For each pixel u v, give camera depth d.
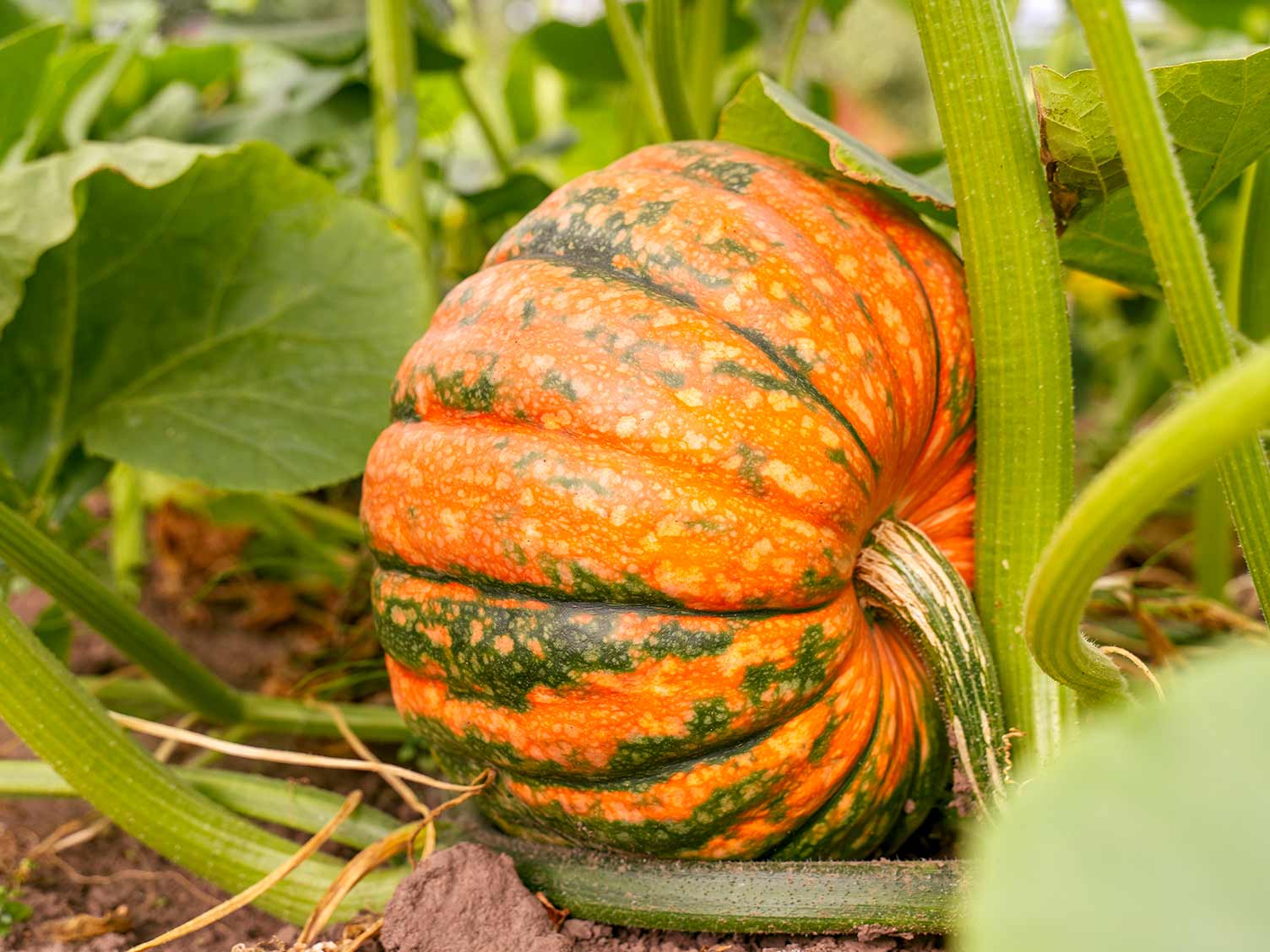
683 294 0.58
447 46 0.96
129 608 0.71
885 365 0.59
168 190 0.73
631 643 0.56
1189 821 0.37
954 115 0.58
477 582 0.58
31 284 0.72
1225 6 1.23
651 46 0.78
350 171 1.00
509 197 0.93
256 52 1.20
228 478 0.73
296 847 0.64
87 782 0.62
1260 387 0.44
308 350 0.75
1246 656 0.41
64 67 0.87
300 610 0.96
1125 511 0.46
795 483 0.56
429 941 0.58
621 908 0.59
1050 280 0.59
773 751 0.58
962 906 0.56
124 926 0.66
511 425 0.58
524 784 0.60
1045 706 0.59
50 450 0.74
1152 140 0.52
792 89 0.92
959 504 0.64
